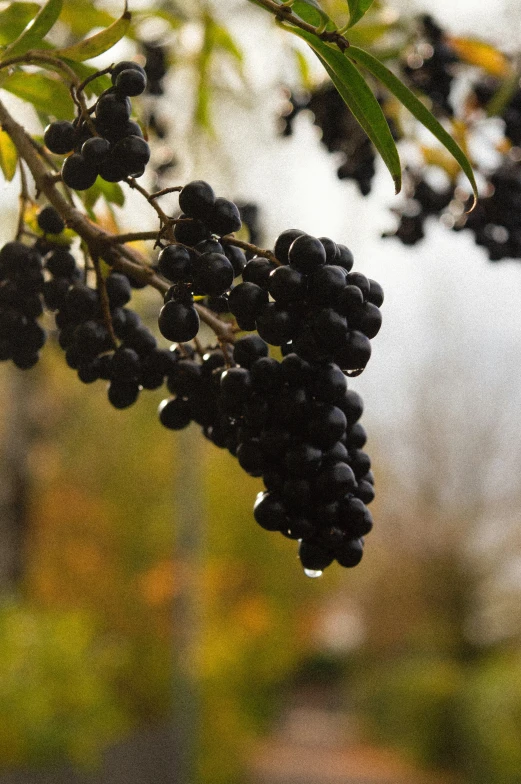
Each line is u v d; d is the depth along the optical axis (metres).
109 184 1.39
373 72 0.99
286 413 0.95
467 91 1.91
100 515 13.79
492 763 12.43
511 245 1.82
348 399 1.02
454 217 1.84
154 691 10.54
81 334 1.16
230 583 16.28
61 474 14.04
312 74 1.97
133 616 12.41
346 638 29.73
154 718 10.38
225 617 15.11
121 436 15.23
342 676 32.75
